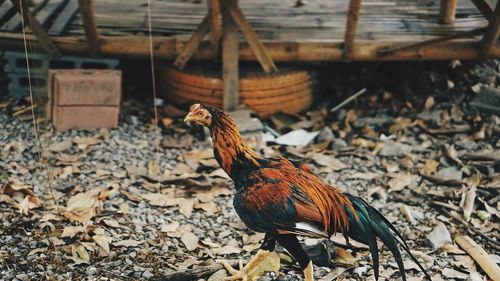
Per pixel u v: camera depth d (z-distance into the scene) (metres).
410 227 3.49
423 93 4.33
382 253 3.35
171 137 4.00
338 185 3.73
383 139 4.05
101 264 3.22
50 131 3.95
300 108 4.25
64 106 3.95
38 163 3.72
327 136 4.04
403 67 4.45
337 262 3.28
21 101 4.12
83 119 3.98
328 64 4.50
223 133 3.04
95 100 3.97
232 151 3.04
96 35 4.04
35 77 4.04
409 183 3.74
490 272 3.26
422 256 3.32
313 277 3.15
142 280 3.16
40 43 4.05
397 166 3.85
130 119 4.08
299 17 4.44
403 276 2.94
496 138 4.03
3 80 4.25
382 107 4.27
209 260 3.26
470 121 4.15
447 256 3.35
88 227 3.34
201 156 3.86
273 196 2.94
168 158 3.86
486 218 3.56
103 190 3.58
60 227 3.36
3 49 4.05
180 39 4.09
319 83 4.31
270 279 3.20
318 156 3.90
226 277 3.17
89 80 3.95
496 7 3.96
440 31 4.32
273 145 4.01
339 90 4.37
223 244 3.37
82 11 3.94
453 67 4.45
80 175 3.68
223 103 4.11
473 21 4.42
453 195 3.67
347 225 3.00
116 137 3.96
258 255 3.14
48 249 3.26
